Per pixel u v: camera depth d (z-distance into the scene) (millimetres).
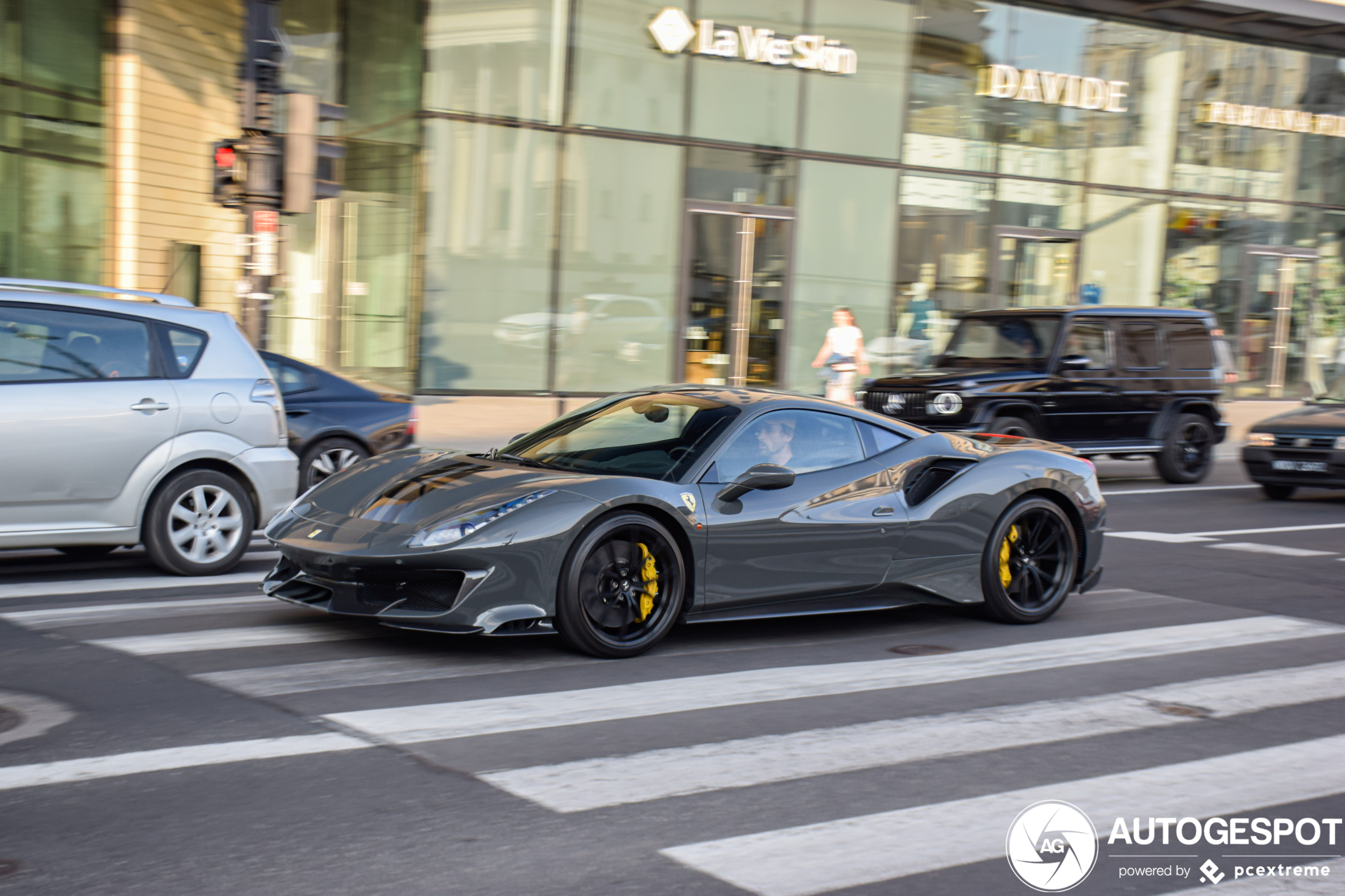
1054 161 21812
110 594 6422
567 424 6512
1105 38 21953
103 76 16797
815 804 3807
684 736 4426
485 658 5379
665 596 5633
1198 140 23203
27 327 6523
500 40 17203
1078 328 13344
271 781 3785
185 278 18125
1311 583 8219
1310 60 24172
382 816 3551
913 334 20766
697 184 18766
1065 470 6871
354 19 18250
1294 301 24750
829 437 6328
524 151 17516
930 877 3311
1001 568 6617
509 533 5207
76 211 16469
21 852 3201
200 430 6938
